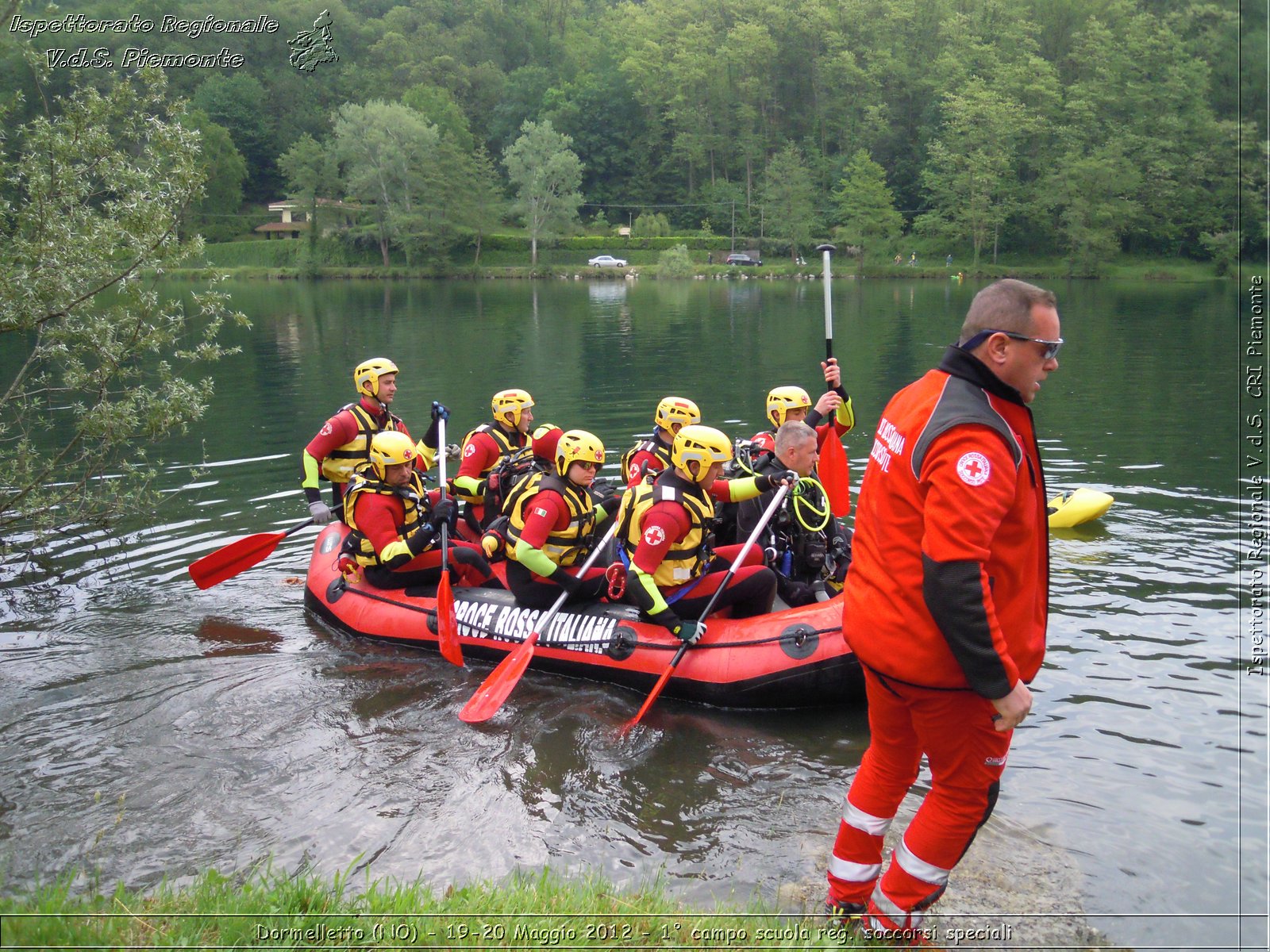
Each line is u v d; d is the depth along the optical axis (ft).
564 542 19.17
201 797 14.49
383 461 20.27
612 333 83.87
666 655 18.31
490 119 305.73
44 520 26.68
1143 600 21.03
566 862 12.85
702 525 17.97
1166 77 188.03
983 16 254.47
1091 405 45.24
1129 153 189.67
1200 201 183.11
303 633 21.47
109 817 13.92
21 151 26.08
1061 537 25.52
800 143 266.77
